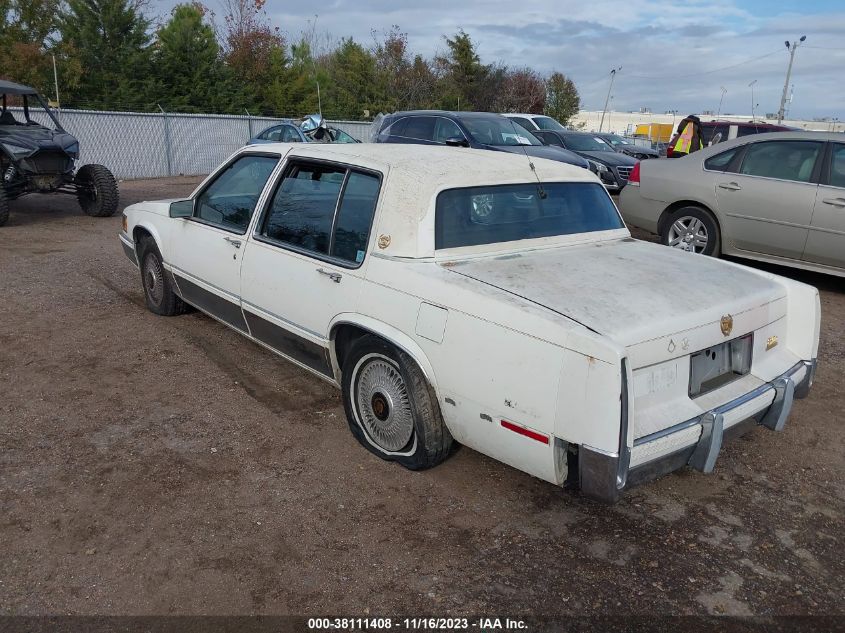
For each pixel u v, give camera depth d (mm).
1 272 7707
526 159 4324
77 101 30266
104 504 3363
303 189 4242
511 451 3096
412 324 3381
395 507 3408
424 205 3559
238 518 3285
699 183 8234
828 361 5652
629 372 2701
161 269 5848
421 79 43594
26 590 2781
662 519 3391
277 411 4402
